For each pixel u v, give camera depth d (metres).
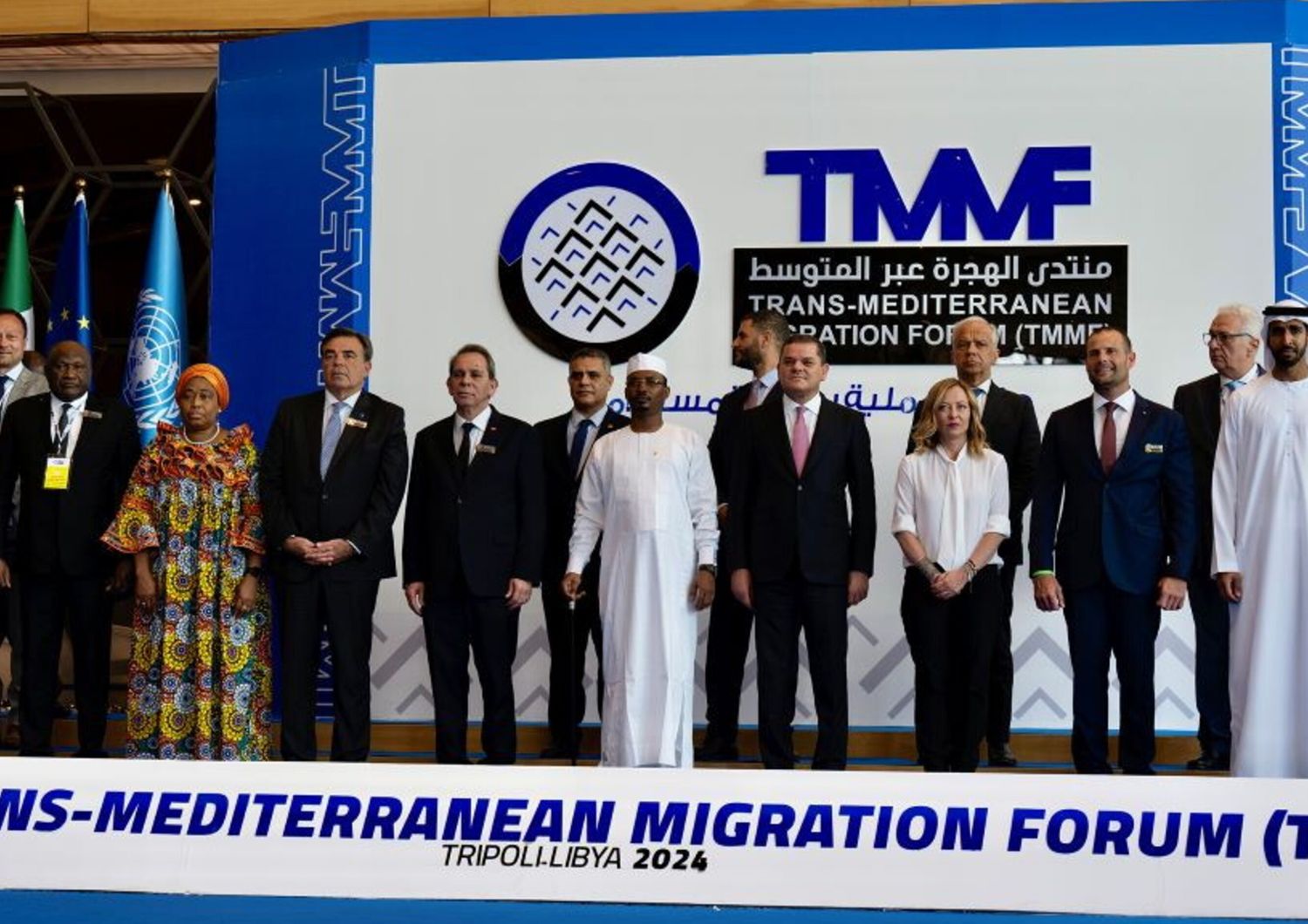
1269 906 4.88
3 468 6.95
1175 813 4.94
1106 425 6.51
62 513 6.82
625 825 5.05
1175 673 7.42
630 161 7.84
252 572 6.54
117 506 6.98
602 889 5.03
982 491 6.40
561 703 7.21
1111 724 7.46
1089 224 7.59
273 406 8.04
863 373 7.68
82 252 8.89
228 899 5.07
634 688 6.43
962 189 7.65
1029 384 7.60
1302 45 7.55
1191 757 7.28
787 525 6.45
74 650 6.92
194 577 6.52
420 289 7.93
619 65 7.86
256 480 6.57
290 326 8.03
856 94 7.73
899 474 6.53
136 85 10.95
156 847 5.16
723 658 7.16
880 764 7.25
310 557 6.45
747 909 4.98
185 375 6.61
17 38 10.75
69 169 10.88
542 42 7.91
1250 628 6.10
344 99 8.00
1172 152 7.57
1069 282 7.59
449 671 6.84
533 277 7.87
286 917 4.83
